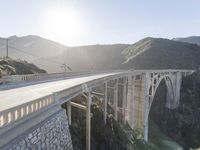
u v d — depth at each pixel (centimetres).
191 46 15912
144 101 7269
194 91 10631
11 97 2105
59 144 1850
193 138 8394
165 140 7731
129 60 14438
